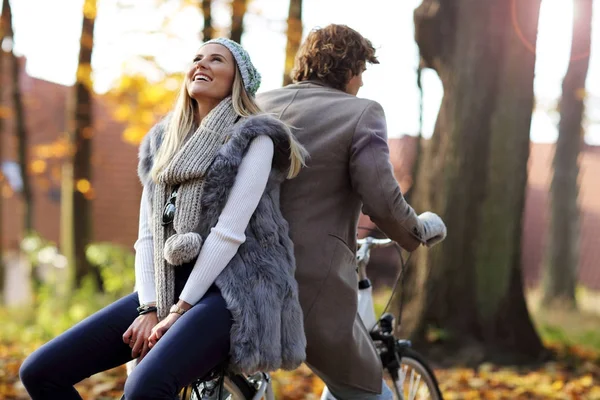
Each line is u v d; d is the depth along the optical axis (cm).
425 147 936
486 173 882
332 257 330
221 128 311
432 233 360
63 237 1473
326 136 332
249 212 299
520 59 874
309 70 360
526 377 795
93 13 1233
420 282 895
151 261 318
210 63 322
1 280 1859
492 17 877
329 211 333
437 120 916
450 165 889
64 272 1462
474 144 883
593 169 3372
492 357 855
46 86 2670
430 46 902
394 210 328
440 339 870
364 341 352
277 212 312
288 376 721
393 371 414
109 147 2847
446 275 884
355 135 329
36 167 1719
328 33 359
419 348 869
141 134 1371
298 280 325
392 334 420
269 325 296
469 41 881
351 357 340
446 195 889
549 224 1905
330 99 342
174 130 323
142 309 308
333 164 331
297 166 314
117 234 2766
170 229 307
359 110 334
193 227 301
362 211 346
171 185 311
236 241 296
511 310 882
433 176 906
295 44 1065
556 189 1892
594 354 929
